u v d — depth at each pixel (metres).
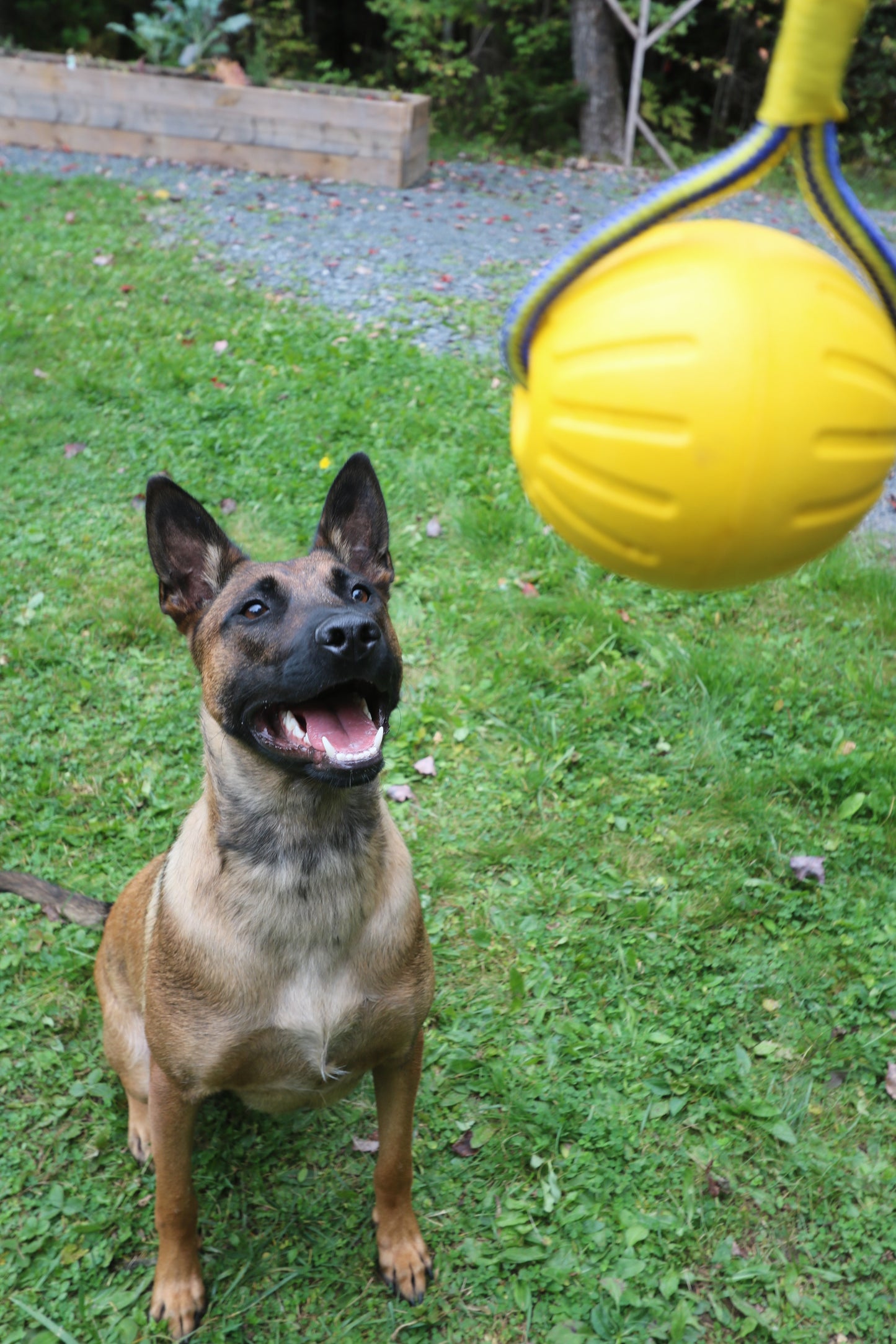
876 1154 3.21
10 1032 3.55
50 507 6.27
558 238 11.16
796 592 5.74
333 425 6.98
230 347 8.08
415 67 16.11
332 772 2.42
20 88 12.50
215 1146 3.29
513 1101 3.33
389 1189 2.89
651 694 5.01
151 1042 2.68
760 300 1.25
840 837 4.30
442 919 4.00
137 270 9.39
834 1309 2.83
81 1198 3.09
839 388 1.26
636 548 1.41
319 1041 2.64
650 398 1.27
